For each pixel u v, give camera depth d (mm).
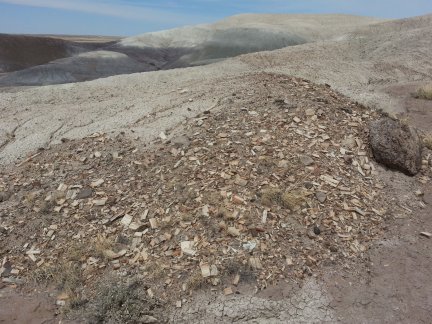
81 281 5445
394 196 6836
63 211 6727
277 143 7438
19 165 8477
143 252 5699
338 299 4984
